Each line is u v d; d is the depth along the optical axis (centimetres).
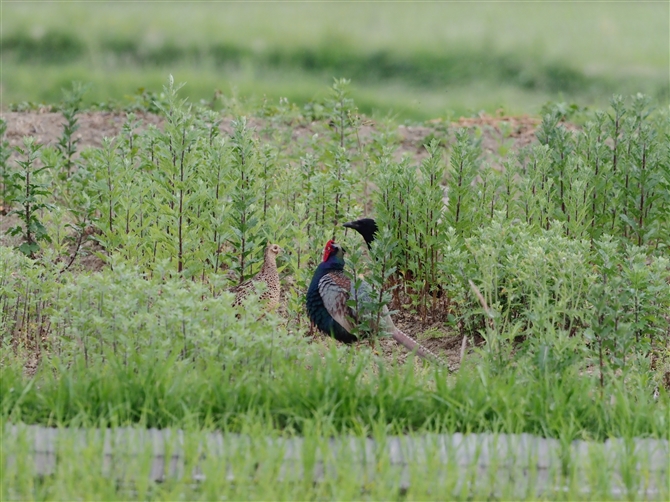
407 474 1602
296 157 2894
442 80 6219
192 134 2333
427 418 1692
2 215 2794
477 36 7012
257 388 1762
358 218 2617
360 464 1597
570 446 1627
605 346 1941
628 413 1722
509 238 2316
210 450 1605
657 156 2527
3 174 2606
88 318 1928
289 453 1606
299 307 2312
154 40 6756
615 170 2578
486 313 1977
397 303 2489
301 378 1808
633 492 1570
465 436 1669
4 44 6444
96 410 1692
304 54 6606
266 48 6706
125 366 1836
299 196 2666
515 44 6831
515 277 2178
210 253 2348
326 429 1642
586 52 6669
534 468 1595
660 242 2480
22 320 2216
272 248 2280
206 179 2442
